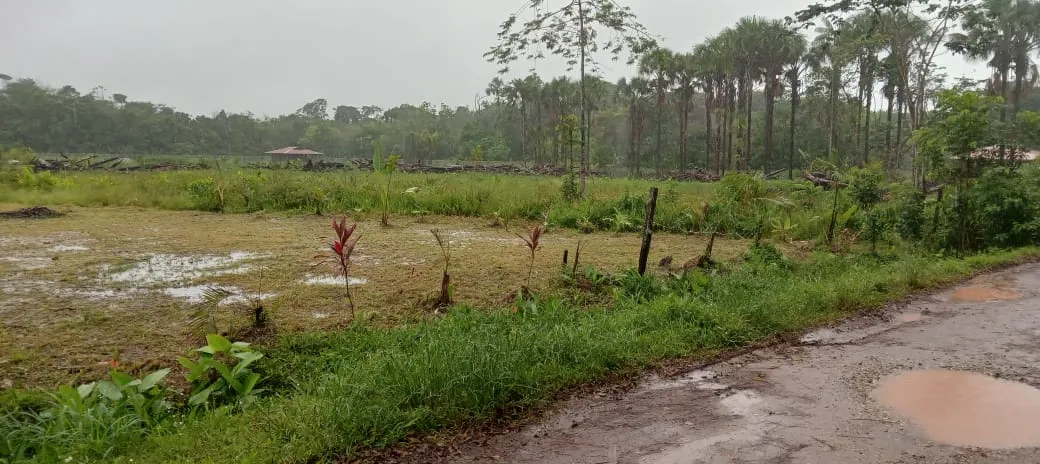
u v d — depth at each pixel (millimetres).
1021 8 33500
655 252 10305
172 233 11273
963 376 4543
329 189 16750
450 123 94312
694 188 23875
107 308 6105
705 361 5000
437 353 4238
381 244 10461
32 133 66875
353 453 3363
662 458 3305
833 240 11227
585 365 4621
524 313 5723
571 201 15672
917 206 11148
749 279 7297
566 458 3338
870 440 3461
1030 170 11742
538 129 62438
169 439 3324
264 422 3547
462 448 3484
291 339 4961
